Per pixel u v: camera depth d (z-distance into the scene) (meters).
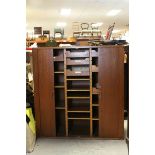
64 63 3.69
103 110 3.69
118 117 3.68
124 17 9.52
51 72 3.73
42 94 3.77
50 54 3.71
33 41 6.24
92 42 4.13
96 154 3.18
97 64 3.72
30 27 11.70
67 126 3.79
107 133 3.72
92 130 3.82
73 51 3.75
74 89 3.73
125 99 3.70
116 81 3.63
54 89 3.77
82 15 8.99
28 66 4.18
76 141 3.66
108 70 3.63
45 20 10.02
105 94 3.66
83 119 3.89
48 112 3.78
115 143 3.56
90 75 3.67
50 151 3.30
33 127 3.45
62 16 9.13
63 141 3.66
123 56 3.60
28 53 4.26
